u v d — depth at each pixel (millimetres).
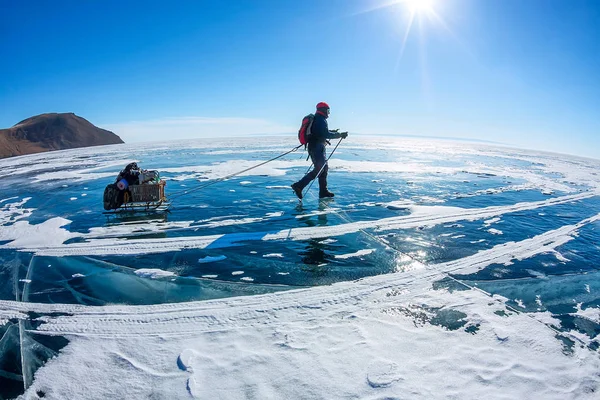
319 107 6594
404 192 8172
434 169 12945
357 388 1979
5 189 9172
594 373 2143
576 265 3963
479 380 2061
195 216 5938
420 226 5418
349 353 2303
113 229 5215
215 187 8648
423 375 2092
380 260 4039
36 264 3918
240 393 1945
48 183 10039
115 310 2918
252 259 4059
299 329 2604
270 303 3016
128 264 3916
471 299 3109
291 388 1980
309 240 4734
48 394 1983
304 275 3621
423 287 3352
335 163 14547
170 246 4488
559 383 2051
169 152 22203
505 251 4371
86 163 16125
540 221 5832
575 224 5676
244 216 5926
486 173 12344
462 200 7449
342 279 3533
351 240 4738
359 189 8477
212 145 30188
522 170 14312
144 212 6215
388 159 17094
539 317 2818
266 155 18766
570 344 2447
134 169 6457
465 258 4121
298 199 7258
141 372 2148
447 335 2529
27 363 2250
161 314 2846
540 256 4227
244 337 2506
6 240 4754
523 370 2158
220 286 3365
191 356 2277
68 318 2795
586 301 3125
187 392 1964
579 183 10875
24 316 2824
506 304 3037
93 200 7434
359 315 2814
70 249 4383
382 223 5535
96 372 2154
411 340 2459
